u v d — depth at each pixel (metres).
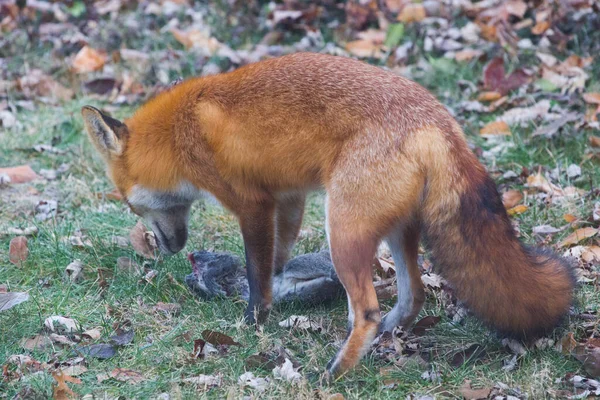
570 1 14.16
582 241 9.02
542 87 12.59
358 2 15.50
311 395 6.55
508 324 6.85
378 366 7.14
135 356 7.36
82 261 9.16
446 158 6.74
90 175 11.55
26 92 14.16
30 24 16.16
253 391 6.75
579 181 10.38
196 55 14.59
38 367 7.14
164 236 8.90
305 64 7.45
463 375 6.93
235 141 7.46
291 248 8.62
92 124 8.38
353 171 6.84
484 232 6.71
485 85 12.91
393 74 7.26
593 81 12.52
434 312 8.10
